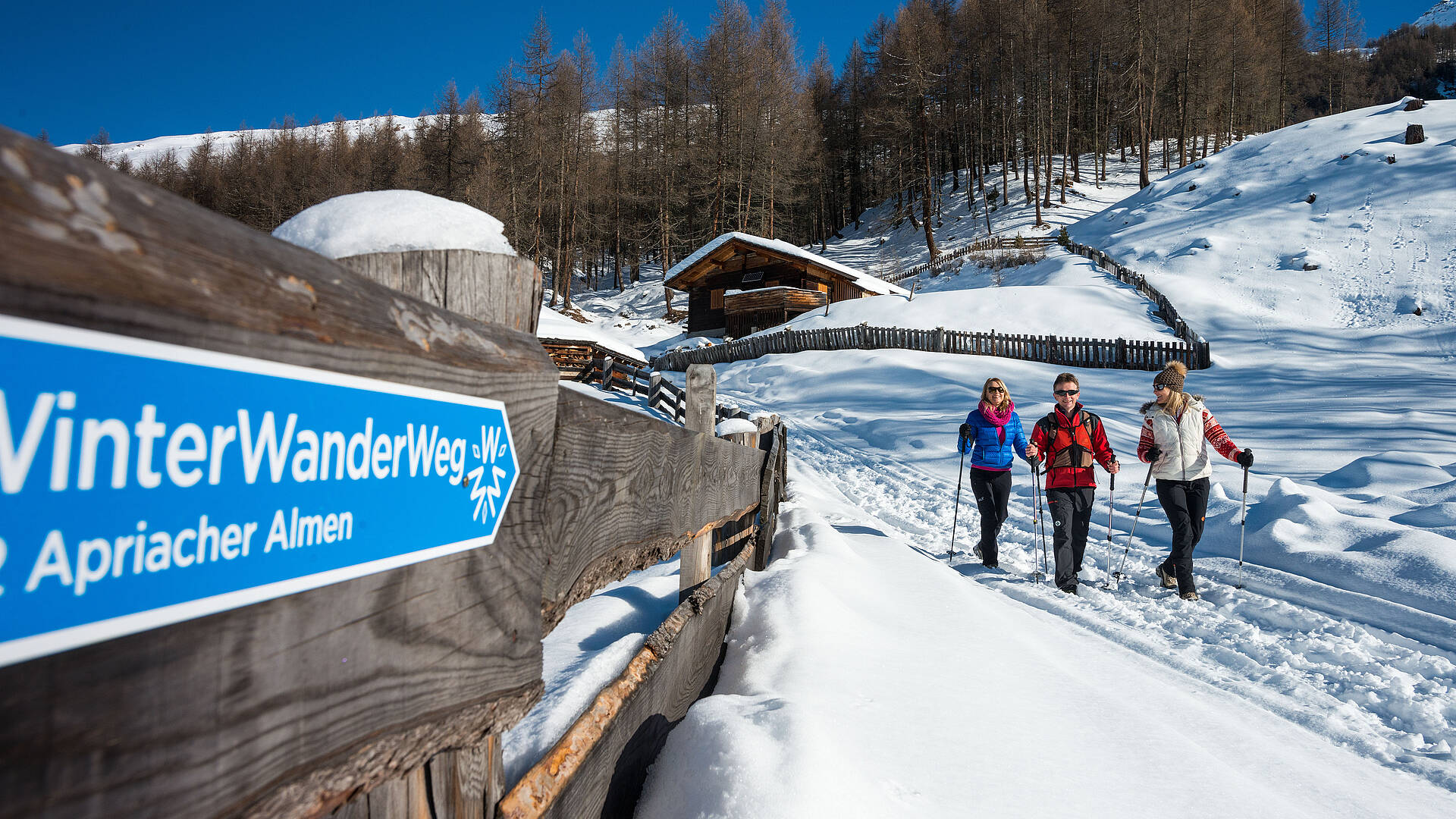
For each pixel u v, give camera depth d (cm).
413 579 79
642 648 188
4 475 38
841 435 1386
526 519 109
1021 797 183
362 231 87
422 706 81
